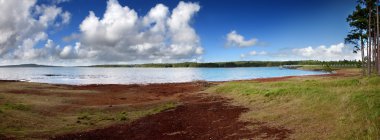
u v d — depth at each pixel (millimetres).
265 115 17875
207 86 47406
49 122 19625
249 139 13461
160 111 23734
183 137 15039
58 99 31500
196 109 23703
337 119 13945
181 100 31922
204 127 16828
